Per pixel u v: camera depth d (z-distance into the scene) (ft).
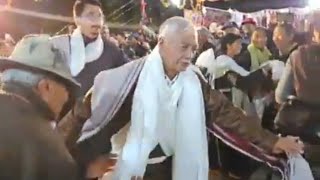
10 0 21.65
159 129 8.16
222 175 13.43
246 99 16.47
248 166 11.20
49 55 5.17
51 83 5.07
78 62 11.30
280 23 19.22
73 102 5.50
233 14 29.53
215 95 8.55
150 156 8.34
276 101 13.67
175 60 8.03
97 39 11.66
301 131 11.44
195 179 8.35
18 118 3.69
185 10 29.45
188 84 8.20
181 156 8.28
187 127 8.23
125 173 8.04
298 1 20.12
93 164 7.81
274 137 8.59
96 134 7.91
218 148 13.20
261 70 16.84
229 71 17.04
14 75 4.79
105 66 11.59
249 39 21.68
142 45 24.30
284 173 8.60
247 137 8.50
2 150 3.49
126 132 8.26
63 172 3.65
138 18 28.96
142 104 8.04
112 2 28.30
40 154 3.60
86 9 11.53
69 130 7.68
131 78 8.14
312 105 11.39
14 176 3.48
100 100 7.98
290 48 17.80
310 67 11.44
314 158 10.93
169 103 8.13
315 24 12.06
